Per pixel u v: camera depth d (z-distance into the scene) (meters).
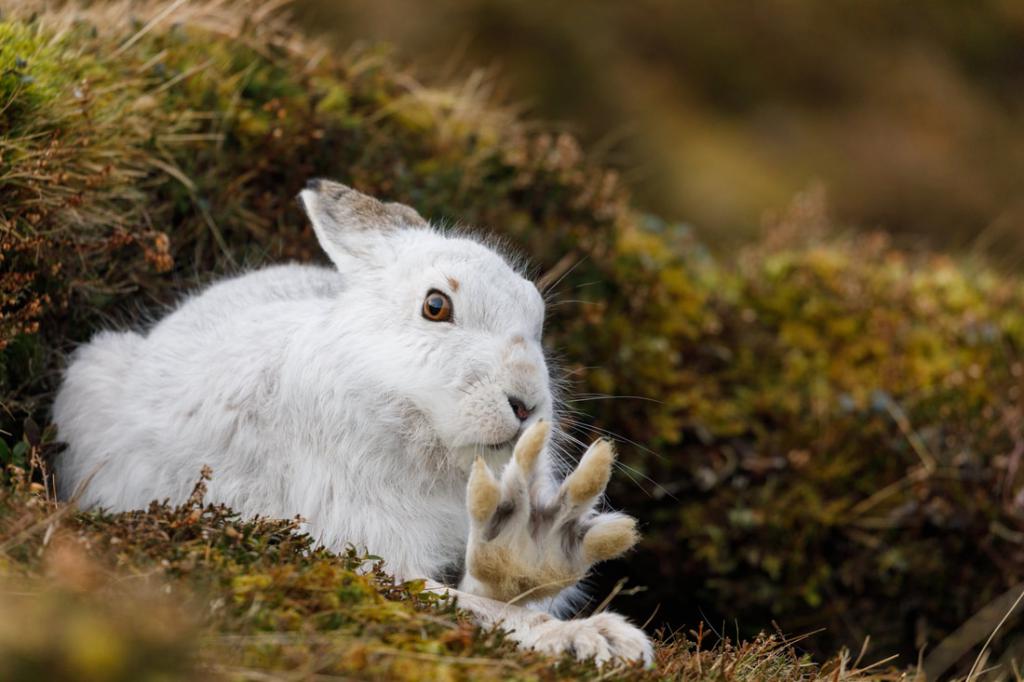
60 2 11.41
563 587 6.65
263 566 5.98
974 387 12.67
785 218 15.63
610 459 6.31
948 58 29.98
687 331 12.71
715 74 26.95
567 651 5.96
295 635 5.30
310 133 11.17
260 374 7.71
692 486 11.70
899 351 13.31
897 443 11.92
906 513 11.41
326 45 12.73
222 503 7.04
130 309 9.80
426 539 7.36
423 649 5.49
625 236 13.50
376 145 11.70
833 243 15.77
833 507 11.49
